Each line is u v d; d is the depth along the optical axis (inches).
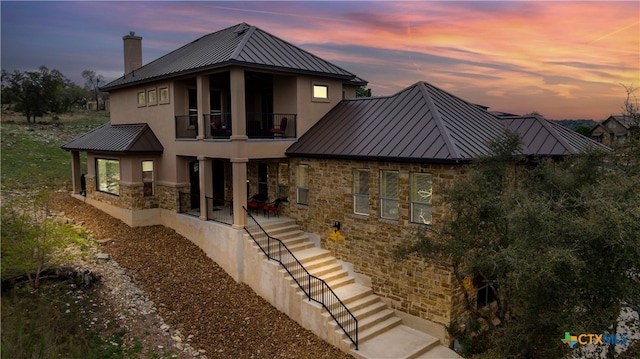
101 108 2321.6
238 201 604.1
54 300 473.7
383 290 554.6
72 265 562.9
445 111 599.5
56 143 1333.7
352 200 589.9
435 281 495.8
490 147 436.5
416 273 516.1
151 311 495.8
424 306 509.0
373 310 527.2
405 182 525.0
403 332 507.2
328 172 617.9
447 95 671.8
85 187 901.8
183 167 738.8
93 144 820.0
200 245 670.5
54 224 540.1
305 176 667.4
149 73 784.9
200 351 443.8
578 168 443.8
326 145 628.7
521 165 538.0
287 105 707.4
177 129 729.0
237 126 607.8
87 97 2316.7
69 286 508.1
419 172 511.5
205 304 530.6
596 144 654.5
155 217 770.2
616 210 294.7
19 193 641.6
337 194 608.1
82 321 451.2
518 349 363.9
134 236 701.3
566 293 301.6
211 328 486.0
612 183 365.1
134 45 930.7
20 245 473.7
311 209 648.4
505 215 345.1
